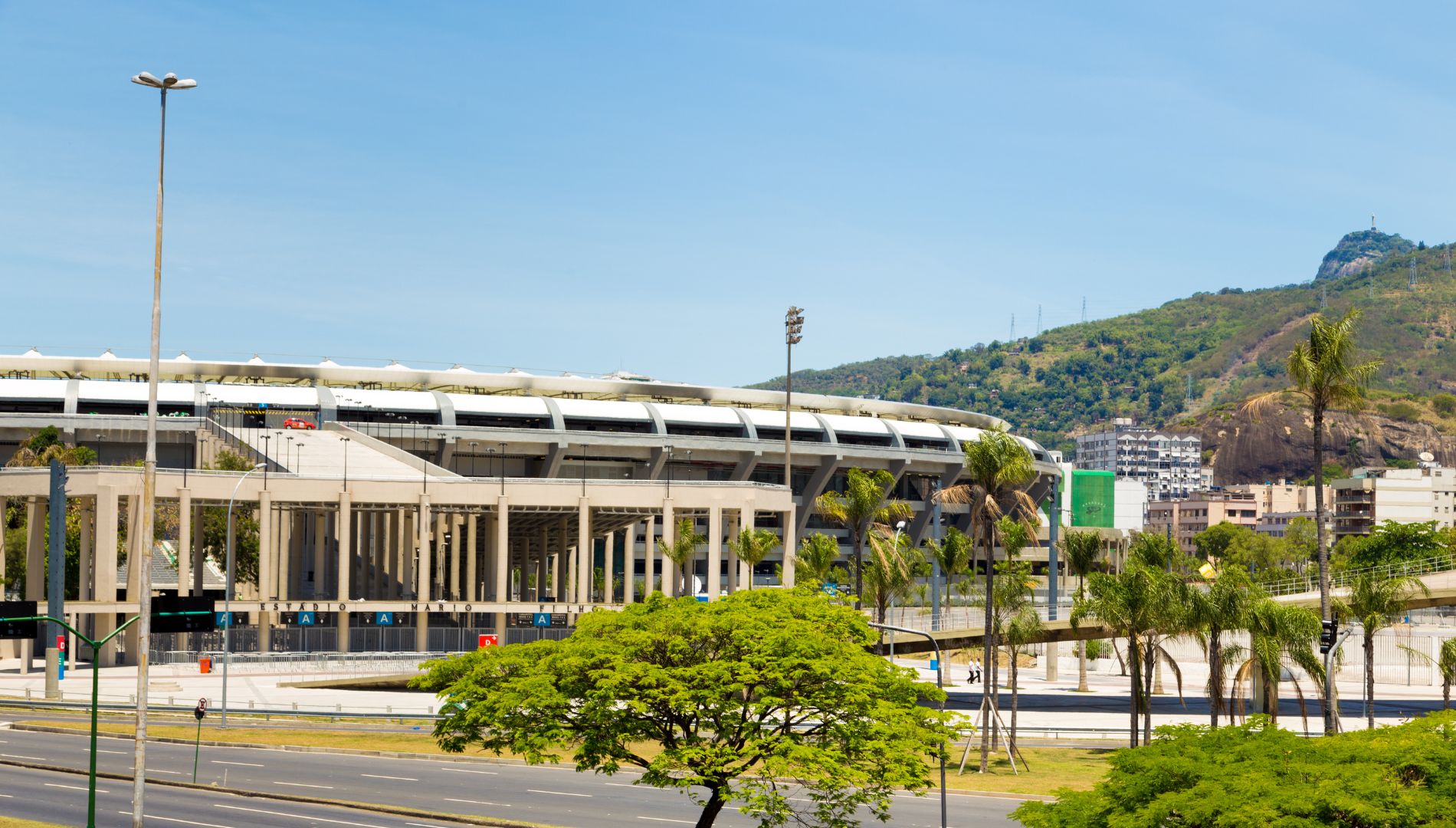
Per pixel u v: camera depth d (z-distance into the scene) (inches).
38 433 5738.2
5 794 1875.0
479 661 1514.5
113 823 1684.3
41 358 6850.4
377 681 3388.3
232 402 6387.8
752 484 4328.3
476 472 6840.6
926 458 7519.7
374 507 4116.6
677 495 4276.6
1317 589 3383.4
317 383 7003.0
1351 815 995.9
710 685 1380.4
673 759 1355.8
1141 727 2967.5
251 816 1756.9
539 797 1961.1
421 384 7116.1
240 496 3924.7
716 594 4288.9
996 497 2591.0
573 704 1475.1
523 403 6811.0
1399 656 4247.0
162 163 1425.9
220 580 5108.3
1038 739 2805.1
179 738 2508.6
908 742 1422.2
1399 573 3154.5
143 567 1405.0
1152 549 3575.3
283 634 4047.7
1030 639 2581.2
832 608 1589.6
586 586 4271.7
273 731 2615.7
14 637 2041.1
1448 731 1179.9
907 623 3678.6
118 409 6309.1
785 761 1359.5
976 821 1840.6
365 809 1822.1
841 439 7460.6
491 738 1465.3
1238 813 1009.5
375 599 5083.7
